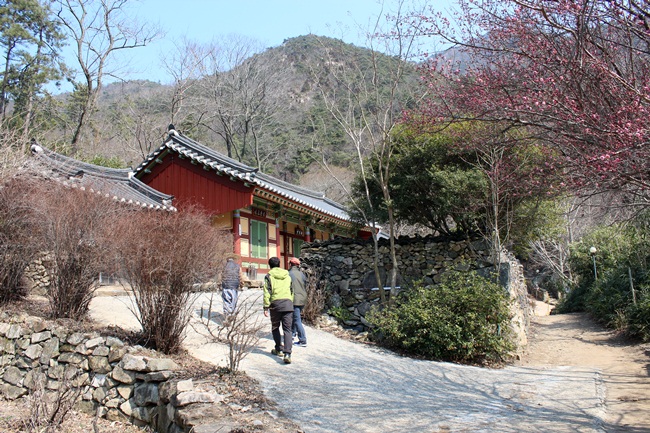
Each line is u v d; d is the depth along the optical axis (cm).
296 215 2055
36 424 523
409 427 497
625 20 444
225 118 3344
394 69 1088
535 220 1177
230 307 902
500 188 949
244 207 1619
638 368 907
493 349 917
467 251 1105
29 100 2547
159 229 668
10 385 695
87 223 745
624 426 537
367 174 1195
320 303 1120
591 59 462
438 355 906
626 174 443
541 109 507
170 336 653
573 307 2061
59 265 739
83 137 2795
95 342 625
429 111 697
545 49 508
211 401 502
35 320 707
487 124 720
